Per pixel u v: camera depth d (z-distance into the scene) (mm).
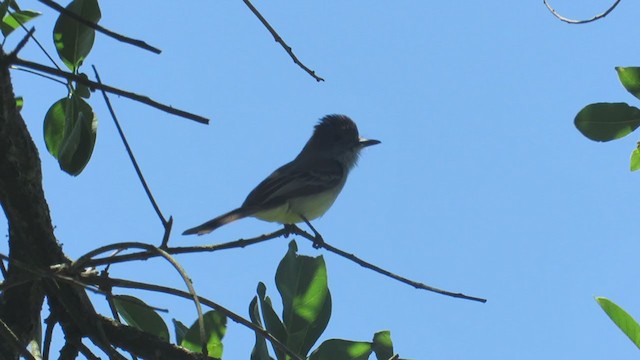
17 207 8344
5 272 8914
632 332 7012
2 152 8055
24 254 8727
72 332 9086
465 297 9258
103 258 8148
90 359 9133
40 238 8578
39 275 7395
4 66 6609
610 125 8891
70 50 8875
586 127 8938
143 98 6695
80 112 8703
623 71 8812
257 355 8195
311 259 8789
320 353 8430
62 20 8844
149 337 8984
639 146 8977
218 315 9117
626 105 8836
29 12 8992
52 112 9219
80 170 8750
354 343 8461
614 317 7059
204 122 6785
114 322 9070
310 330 8578
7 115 7793
